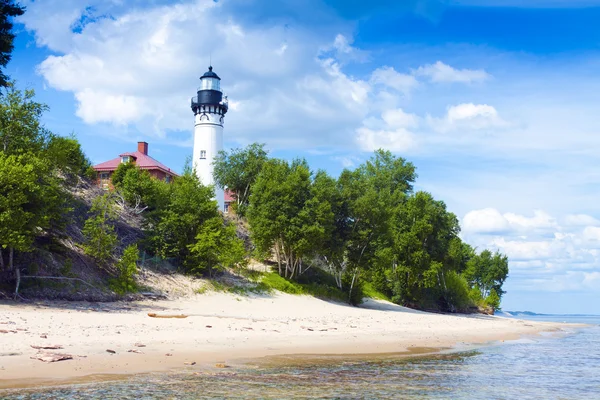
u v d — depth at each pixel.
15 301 25.36
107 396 10.40
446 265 61.69
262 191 47.72
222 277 41.06
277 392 11.82
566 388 14.30
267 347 19.86
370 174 80.00
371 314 40.59
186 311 30.05
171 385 11.91
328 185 48.31
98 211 36.53
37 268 28.48
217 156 72.81
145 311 28.14
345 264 52.09
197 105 74.62
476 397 12.53
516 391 13.58
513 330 39.62
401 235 56.34
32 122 30.44
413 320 39.56
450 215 64.81
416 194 58.22
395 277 58.84
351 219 50.25
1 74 31.70
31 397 9.98
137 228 40.59
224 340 20.62
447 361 19.08
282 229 44.84
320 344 21.92
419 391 12.94
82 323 20.95
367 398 11.73
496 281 96.50
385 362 18.08
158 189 44.31
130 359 14.93
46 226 28.72
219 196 68.06
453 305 66.25
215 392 11.41
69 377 12.06
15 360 13.36
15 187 25.81
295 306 38.69
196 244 38.91
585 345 28.25
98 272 32.59
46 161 29.61
